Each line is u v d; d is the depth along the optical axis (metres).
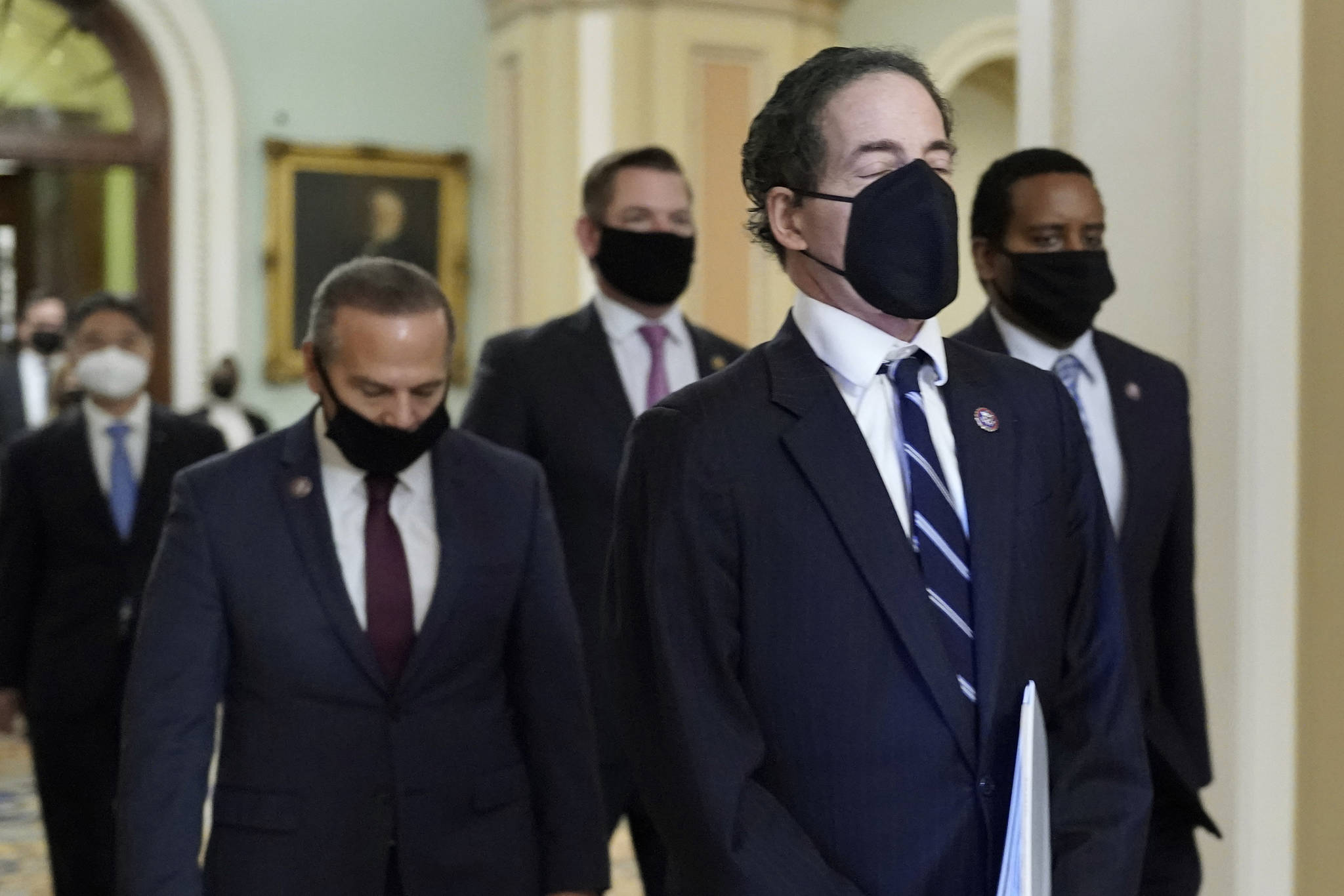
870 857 1.86
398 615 2.63
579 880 2.66
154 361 9.48
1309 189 3.32
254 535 2.60
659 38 9.10
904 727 1.86
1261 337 3.40
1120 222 3.83
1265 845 3.39
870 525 1.89
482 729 2.66
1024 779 1.77
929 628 1.87
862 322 1.96
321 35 9.62
